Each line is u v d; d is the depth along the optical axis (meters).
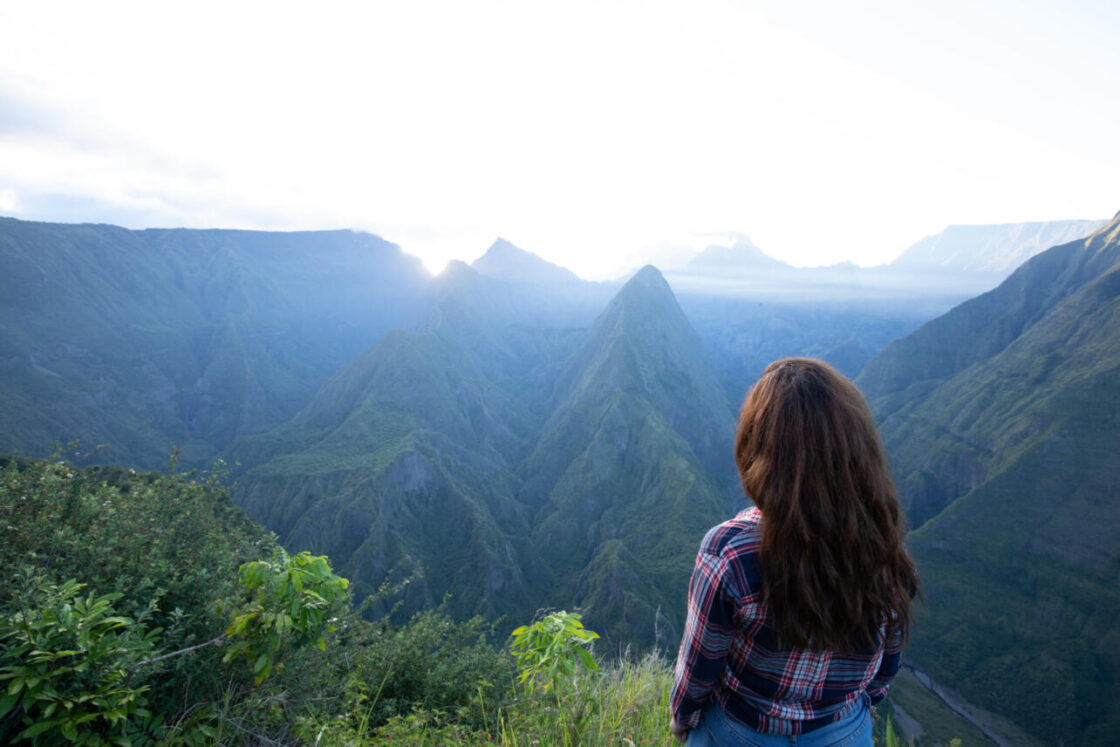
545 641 3.63
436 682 7.82
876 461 1.53
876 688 1.90
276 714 3.44
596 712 3.52
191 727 3.08
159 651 3.00
